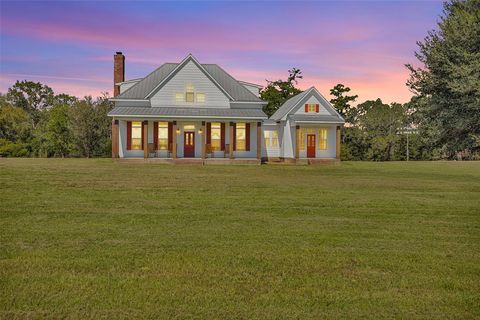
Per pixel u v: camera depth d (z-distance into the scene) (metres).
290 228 8.30
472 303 4.70
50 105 82.06
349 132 53.09
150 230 7.91
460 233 8.10
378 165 30.48
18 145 44.91
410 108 22.12
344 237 7.66
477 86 16.69
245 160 30.02
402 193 13.81
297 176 19.89
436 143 20.64
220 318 4.22
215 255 6.33
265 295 4.83
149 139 30.58
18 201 10.83
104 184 14.81
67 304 4.48
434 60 18.91
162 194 12.62
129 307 4.44
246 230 8.05
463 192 14.27
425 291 5.05
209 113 29.84
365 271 5.75
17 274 5.36
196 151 31.31
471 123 18.39
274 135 36.50
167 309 4.40
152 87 31.89
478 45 17.92
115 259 6.05
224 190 13.79
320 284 5.23
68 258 6.06
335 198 12.41
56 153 48.94
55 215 9.14
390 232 8.12
